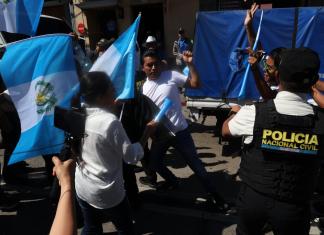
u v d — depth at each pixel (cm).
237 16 532
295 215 193
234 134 207
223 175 457
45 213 397
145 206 394
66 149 228
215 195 369
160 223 362
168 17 1244
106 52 291
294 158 188
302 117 186
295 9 507
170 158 530
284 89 196
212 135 623
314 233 329
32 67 269
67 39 286
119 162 239
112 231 353
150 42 633
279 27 519
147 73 354
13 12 335
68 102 279
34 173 500
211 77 561
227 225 350
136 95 339
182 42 1027
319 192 392
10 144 413
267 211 197
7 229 370
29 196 438
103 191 236
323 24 498
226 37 542
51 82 276
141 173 480
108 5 1298
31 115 266
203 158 519
